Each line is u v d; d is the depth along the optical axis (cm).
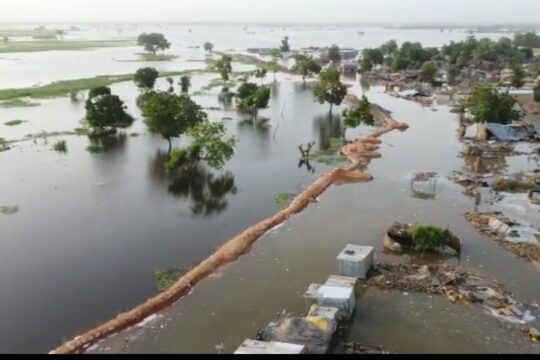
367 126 9175
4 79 14625
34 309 3453
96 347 3052
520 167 6525
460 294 3525
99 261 4128
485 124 7994
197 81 14738
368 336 3114
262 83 14912
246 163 6931
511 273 3866
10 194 5622
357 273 3744
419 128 9050
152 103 7056
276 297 3572
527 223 4694
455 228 4669
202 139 6397
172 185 6006
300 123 9500
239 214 5153
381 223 4822
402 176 6266
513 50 18588
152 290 3703
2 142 7719
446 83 14088
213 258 4081
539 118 9500
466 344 3041
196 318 3334
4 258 4159
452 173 6331
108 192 5747
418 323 3244
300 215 5075
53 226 4806
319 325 3016
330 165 6844
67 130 8631
